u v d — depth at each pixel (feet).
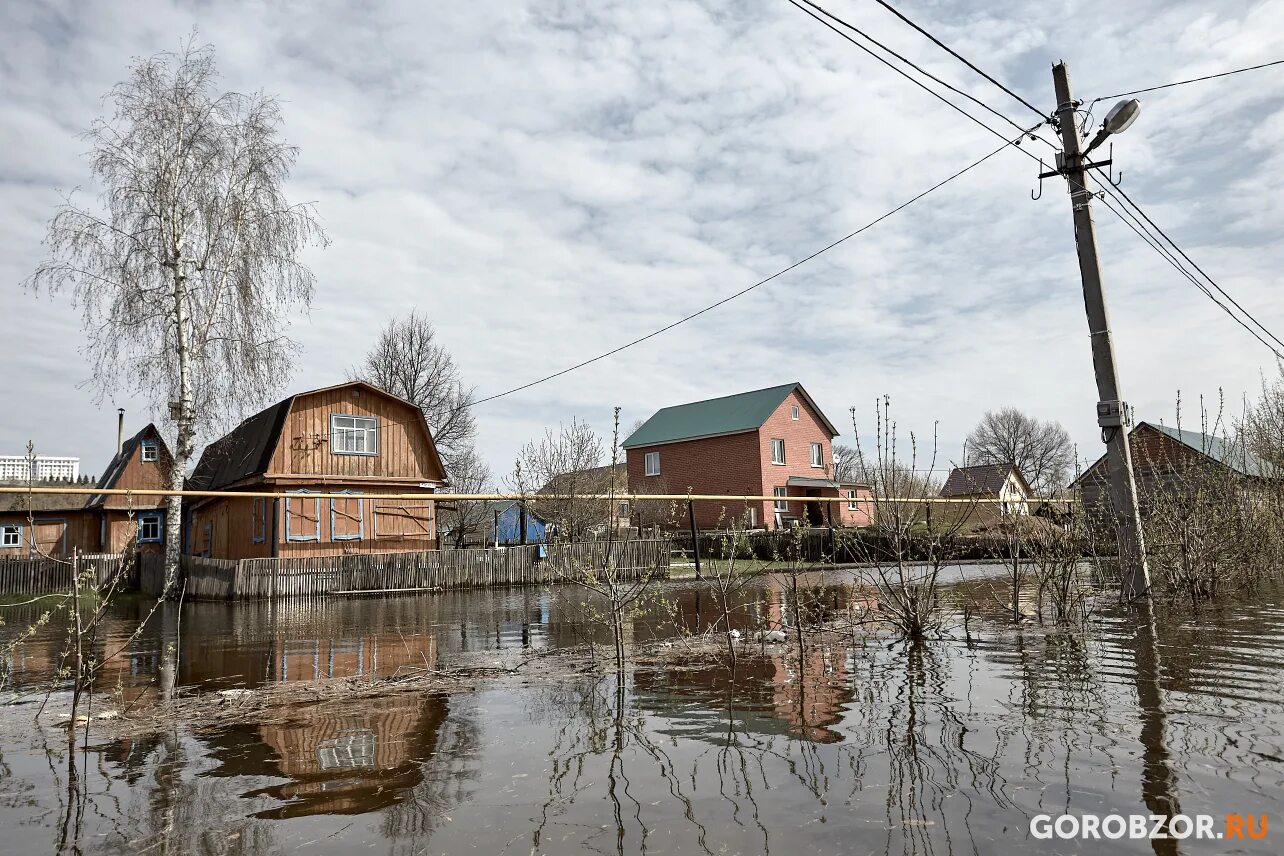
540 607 41.81
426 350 132.98
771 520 116.78
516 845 9.89
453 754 13.91
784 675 19.66
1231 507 33.14
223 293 66.90
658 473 133.39
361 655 26.58
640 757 13.29
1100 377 32.04
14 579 65.41
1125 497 31.04
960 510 32.32
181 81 65.82
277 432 70.64
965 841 9.46
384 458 75.77
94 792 12.42
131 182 63.52
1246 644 21.04
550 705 17.39
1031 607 31.40
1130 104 30.76
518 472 57.77
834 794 11.20
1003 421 218.59
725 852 9.42
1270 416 47.42
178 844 10.28
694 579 58.59
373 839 10.27
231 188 66.90
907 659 21.11
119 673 24.22
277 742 15.08
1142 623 25.59
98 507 101.81
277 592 53.06
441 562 58.65
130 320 63.21
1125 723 14.01
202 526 97.19
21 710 18.85
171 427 66.08
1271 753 12.17
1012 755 12.53
